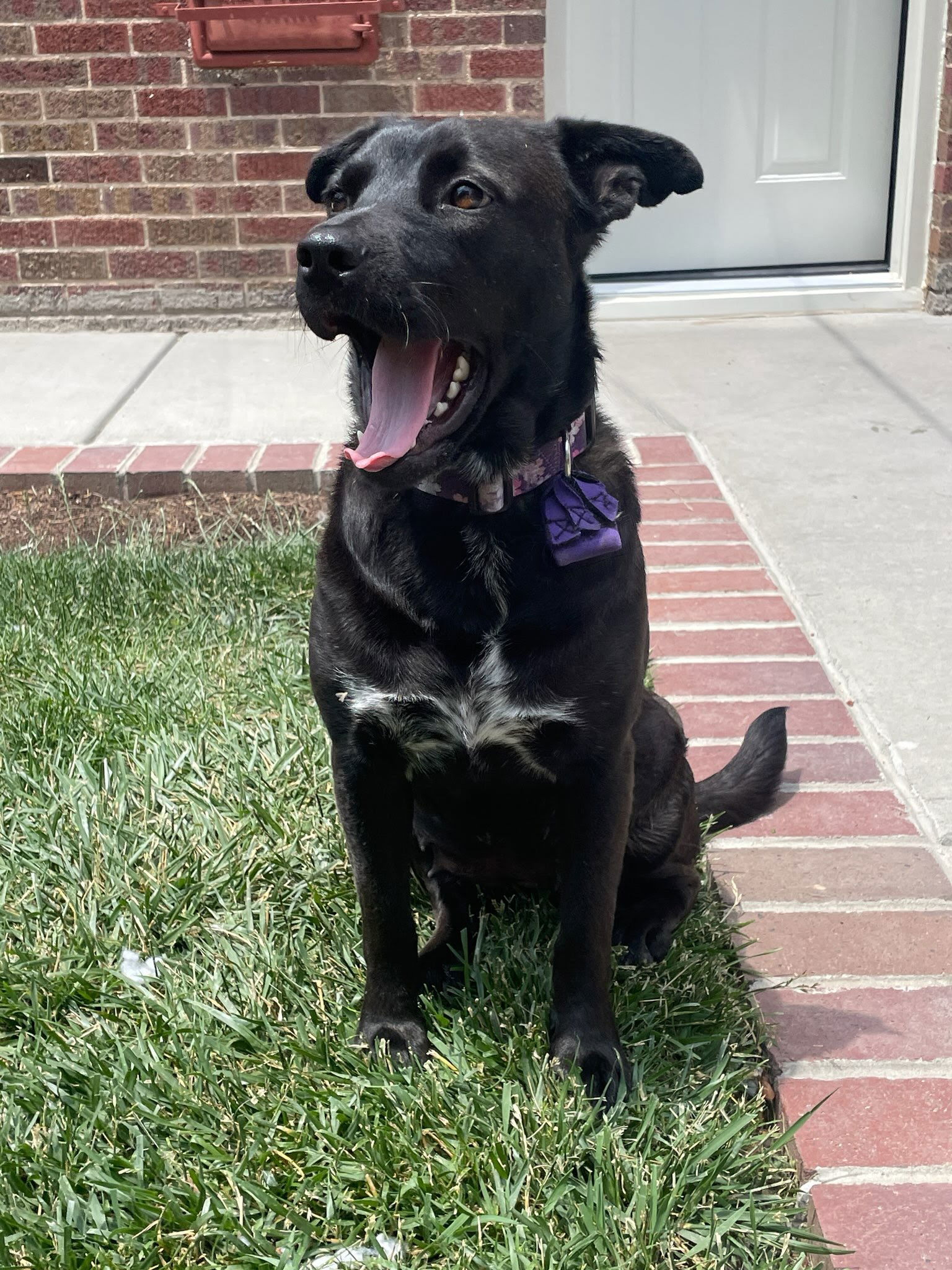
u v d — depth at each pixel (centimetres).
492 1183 89
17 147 282
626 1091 98
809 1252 85
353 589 102
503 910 122
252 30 268
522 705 100
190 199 285
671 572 187
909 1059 102
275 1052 101
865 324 287
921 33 276
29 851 127
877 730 147
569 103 290
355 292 93
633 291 297
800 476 212
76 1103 96
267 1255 85
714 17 284
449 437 98
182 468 214
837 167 297
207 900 121
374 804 106
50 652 165
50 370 268
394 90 276
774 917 120
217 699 154
